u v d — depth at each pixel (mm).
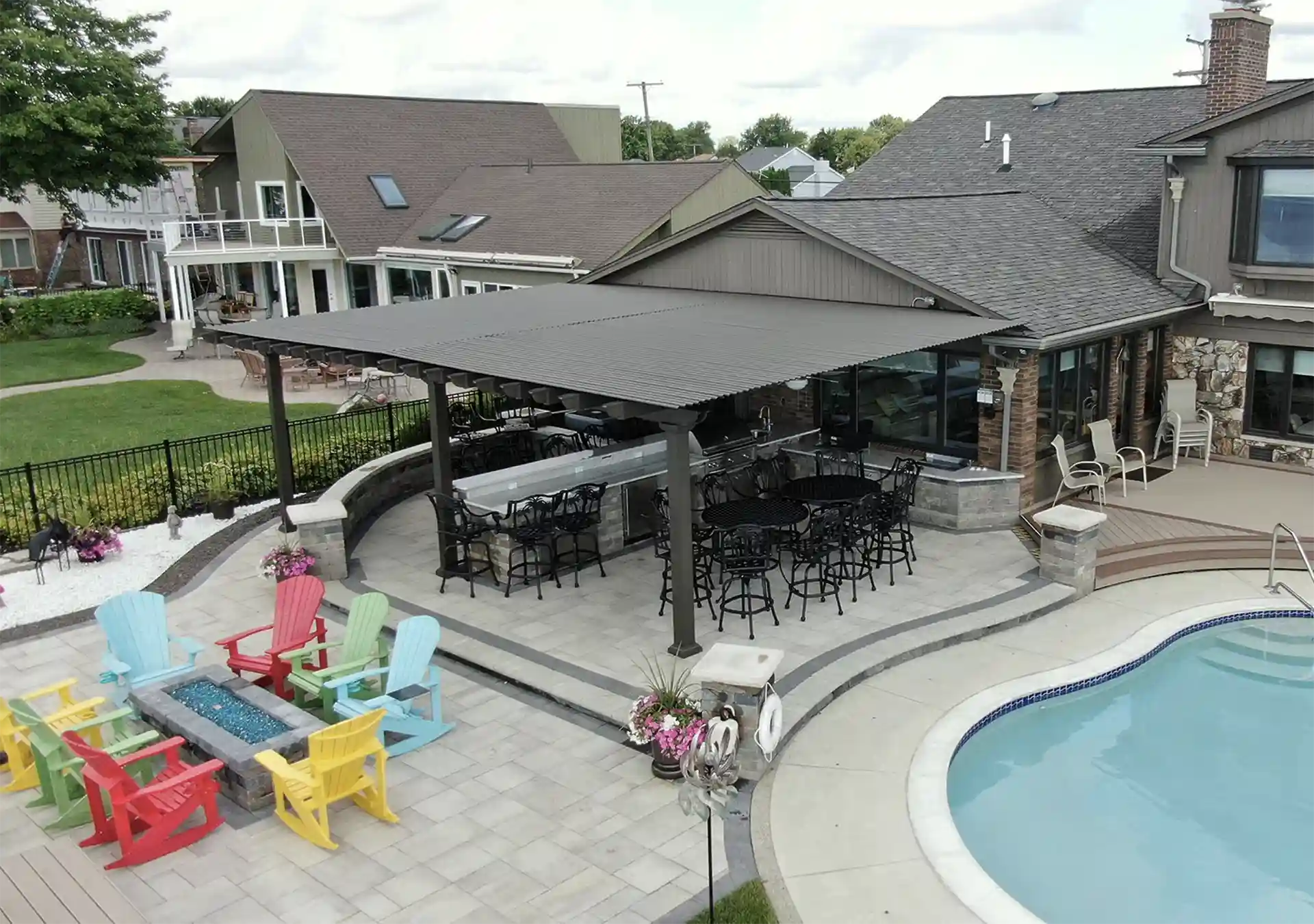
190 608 14266
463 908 8172
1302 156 16906
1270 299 17969
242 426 24250
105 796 9219
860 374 18531
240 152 36750
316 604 12133
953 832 9008
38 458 21844
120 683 10977
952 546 15492
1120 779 10227
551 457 19219
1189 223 18672
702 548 13688
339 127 35844
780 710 9008
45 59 34188
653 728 9750
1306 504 16453
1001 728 11133
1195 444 18734
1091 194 21953
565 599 14000
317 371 29125
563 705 11375
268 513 18016
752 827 9156
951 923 7898
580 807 9531
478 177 34688
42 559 15773
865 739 10508
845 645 12273
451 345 14828
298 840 9109
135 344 36281
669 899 8219
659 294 19547
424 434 21031
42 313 38000
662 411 11375
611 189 30016
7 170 35156
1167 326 19359
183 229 34844
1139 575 14508
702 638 12594
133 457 20875
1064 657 12180
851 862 8633
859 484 14789
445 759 10391
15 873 7434
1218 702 11695
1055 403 17250
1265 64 21062
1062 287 17422
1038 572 14383
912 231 18281
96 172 35719
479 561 15016
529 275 28000
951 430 17500
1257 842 9203
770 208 17969
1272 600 13625
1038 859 9000
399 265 31953
